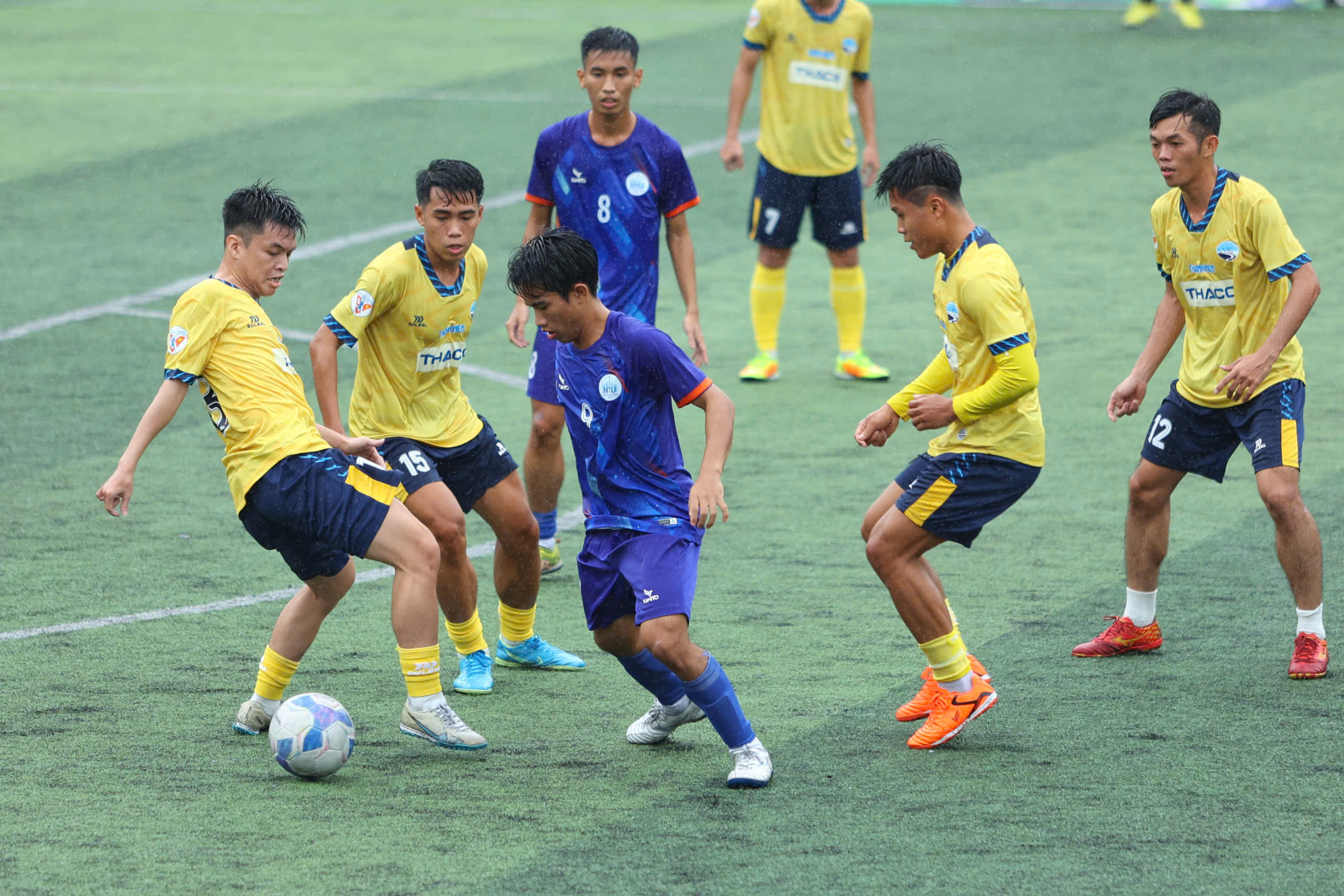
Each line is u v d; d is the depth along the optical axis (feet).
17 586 65.21
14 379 96.37
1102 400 92.32
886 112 179.73
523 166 156.66
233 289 49.55
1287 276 53.42
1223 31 232.32
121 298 114.73
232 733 51.11
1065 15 257.34
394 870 40.75
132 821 43.91
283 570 67.97
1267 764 47.37
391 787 46.65
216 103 186.91
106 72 206.90
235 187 148.46
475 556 71.00
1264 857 41.01
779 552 69.97
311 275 121.39
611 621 48.32
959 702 49.14
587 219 70.13
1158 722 51.01
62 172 153.79
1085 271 121.19
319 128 173.99
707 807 44.93
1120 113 177.68
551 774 47.85
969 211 139.33
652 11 264.11
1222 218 54.44
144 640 59.57
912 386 52.60
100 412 90.63
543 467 67.77
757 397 95.61
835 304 99.30
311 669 57.31
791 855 41.52
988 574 66.64
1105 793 45.47
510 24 249.96
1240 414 55.98
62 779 46.98
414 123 176.04
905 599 49.24
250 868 40.88
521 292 45.80
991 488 49.03
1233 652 57.41
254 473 48.73
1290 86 188.14
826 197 96.63
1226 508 74.38
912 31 239.71
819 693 54.34
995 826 43.24
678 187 70.49
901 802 45.01
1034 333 48.78
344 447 50.42
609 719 53.06
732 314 114.32
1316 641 55.11
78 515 74.43
